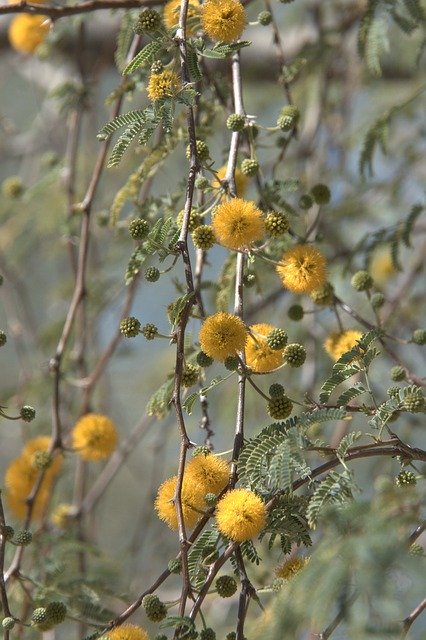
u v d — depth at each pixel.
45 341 7.80
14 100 10.84
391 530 3.28
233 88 5.44
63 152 9.52
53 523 7.34
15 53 9.55
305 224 5.16
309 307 7.41
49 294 9.19
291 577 3.58
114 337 6.70
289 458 3.60
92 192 6.29
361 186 8.23
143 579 7.85
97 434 5.18
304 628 3.20
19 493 5.60
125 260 7.99
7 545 5.68
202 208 4.65
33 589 5.64
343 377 4.00
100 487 7.50
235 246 4.06
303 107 8.41
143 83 5.61
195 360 4.61
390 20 6.22
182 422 3.74
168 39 4.24
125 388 10.45
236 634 3.54
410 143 8.33
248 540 3.76
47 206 8.48
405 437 7.30
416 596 3.51
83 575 6.03
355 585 3.12
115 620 3.71
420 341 4.77
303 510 3.69
